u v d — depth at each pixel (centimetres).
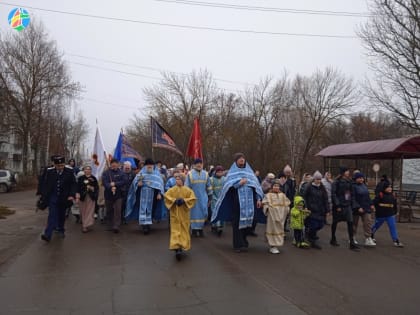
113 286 582
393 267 753
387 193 994
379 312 505
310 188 941
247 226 848
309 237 942
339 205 938
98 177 1284
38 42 3406
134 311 484
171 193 775
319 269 720
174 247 749
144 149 5384
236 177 868
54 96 3591
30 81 3425
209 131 4266
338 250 908
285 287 598
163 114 4219
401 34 1698
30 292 552
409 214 1485
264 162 4253
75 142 6875
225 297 541
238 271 682
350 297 562
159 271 669
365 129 4941
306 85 4328
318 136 4516
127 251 823
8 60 3291
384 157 1705
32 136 3778
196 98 4291
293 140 4334
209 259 769
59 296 536
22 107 3497
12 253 795
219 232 1066
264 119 4334
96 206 1284
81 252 807
